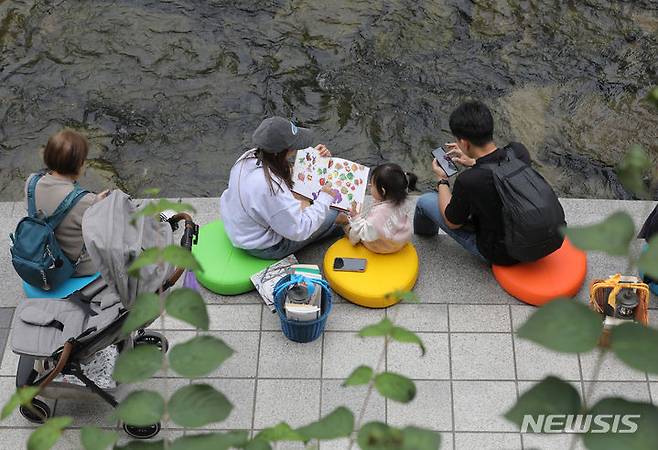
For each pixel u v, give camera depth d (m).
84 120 7.72
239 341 4.83
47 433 1.58
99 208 3.90
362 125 7.63
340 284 4.96
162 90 7.96
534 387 1.35
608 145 7.43
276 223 4.82
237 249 5.16
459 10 8.57
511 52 8.18
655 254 1.18
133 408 1.61
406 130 7.59
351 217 5.13
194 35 8.40
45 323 4.23
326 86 7.94
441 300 5.04
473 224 5.03
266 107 7.79
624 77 7.95
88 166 7.34
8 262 5.34
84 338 3.95
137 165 7.38
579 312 1.27
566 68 8.05
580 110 7.70
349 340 4.82
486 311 4.97
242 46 8.30
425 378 4.62
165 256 1.66
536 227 4.52
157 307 1.66
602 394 4.52
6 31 8.45
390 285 4.94
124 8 8.67
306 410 4.48
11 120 7.73
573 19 8.46
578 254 5.04
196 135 7.61
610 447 1.27
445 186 5.11
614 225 1.24
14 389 4.63
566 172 7.25
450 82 7.95
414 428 1.44
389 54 8.19
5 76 8.08
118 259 3.76
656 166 7.06
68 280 4.86
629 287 4.47
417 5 8.62
